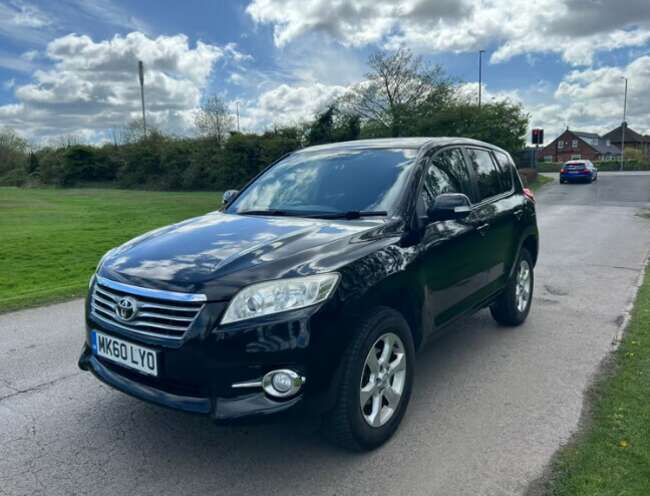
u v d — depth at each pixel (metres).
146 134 48.31
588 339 5.06
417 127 32.06
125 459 3.07
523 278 5.58
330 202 3.83
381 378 3.13
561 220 15.64
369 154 4.22
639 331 5.16
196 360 2.65
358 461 3.02
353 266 2.95
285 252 2.94
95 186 46.53
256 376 2.66
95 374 3.12
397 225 3.45
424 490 2.74
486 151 5.16
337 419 2.89
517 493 2.70
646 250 10.26
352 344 2.86
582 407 3.65
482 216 4.44
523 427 3.38
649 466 2.84
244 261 2.86
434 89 35.78
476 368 4.38
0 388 4.05
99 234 14.45
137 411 3.67
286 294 2.70
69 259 10.49
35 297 6.78
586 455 2.98
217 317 2.65
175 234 3.46
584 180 33.00
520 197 5.50
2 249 11.62
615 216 16.59
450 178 4.26
